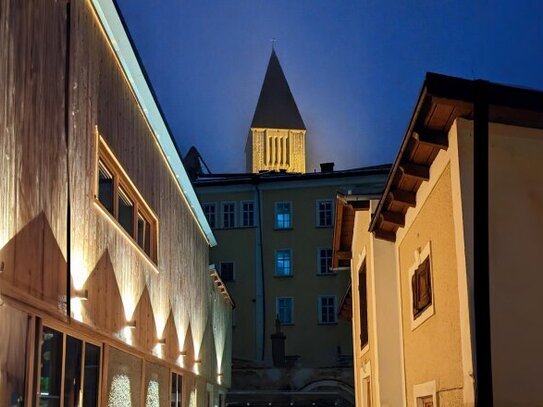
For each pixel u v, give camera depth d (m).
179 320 13.39
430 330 7.31
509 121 5.77
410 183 7.75
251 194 39.44
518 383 5.40
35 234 5.52
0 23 4.89
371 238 10.48
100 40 7.72
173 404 12.79
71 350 6.66
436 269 6.89
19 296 5.14
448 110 5.82
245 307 38.19
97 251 7.48
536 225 5.65
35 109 5.59
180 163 12.39
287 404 30.80
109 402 8.00
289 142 94.19
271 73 97.19
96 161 7.47
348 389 31.00
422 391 7.75
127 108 9.09
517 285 5.55
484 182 5.62
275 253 38.62
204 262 17.58
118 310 8.42
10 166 5.02
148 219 10.98
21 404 5.24
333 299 37.78
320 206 38.69
